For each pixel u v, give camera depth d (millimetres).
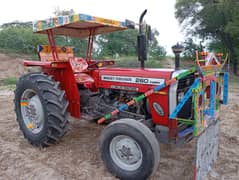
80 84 3736
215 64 2828
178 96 2809
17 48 16078
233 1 14828
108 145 2822
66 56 4262
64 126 3445
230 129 4309
